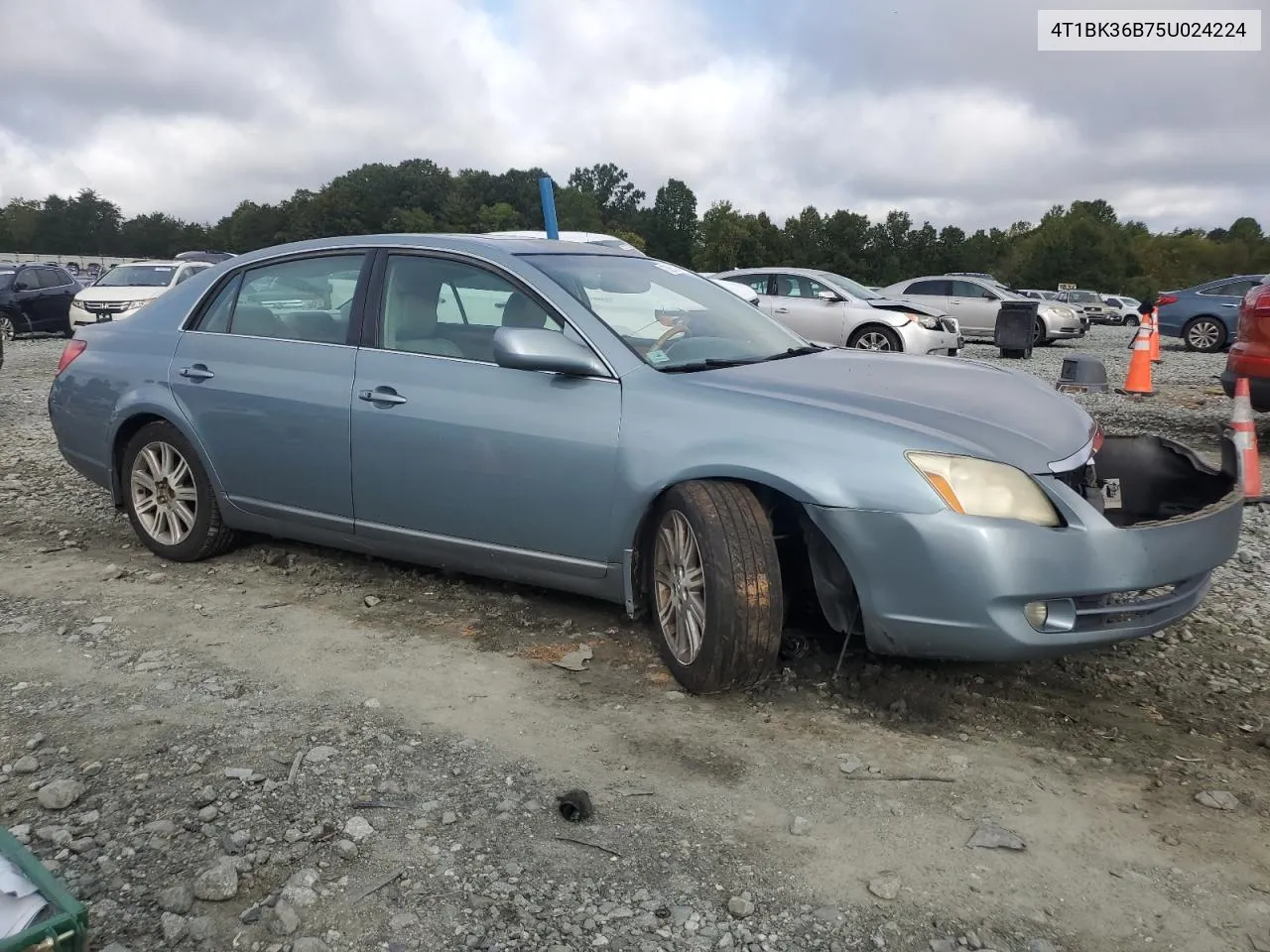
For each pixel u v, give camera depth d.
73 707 3.23
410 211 107.81
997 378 3.85
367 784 2.77
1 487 6.39
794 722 3.19
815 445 3.15
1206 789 2.81
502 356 3.49
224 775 2.79
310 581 4.51
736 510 3.20
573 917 2.24
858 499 3.06
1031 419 3.35
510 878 2.37
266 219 114.88
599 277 4.05
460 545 3.93
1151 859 2.49
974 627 2.97
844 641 3.52
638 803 2.71
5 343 19.22
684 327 3.98
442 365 3.91
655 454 3.39
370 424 4.02
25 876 1.66
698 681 3.27
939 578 2.97
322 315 4.33
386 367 4.04
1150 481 3.93
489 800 2.71
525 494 3.67
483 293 3.95
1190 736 3.15
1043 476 3.05
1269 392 7.30
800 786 2.80
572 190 112.56
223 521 4.69
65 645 3.77
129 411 4.79
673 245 116.38
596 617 4.06
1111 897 2.34
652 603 3.68
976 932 2.21
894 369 3.89
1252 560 5.01
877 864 2.45
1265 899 2.34
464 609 4.16
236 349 4.52
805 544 3.50
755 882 2.38
